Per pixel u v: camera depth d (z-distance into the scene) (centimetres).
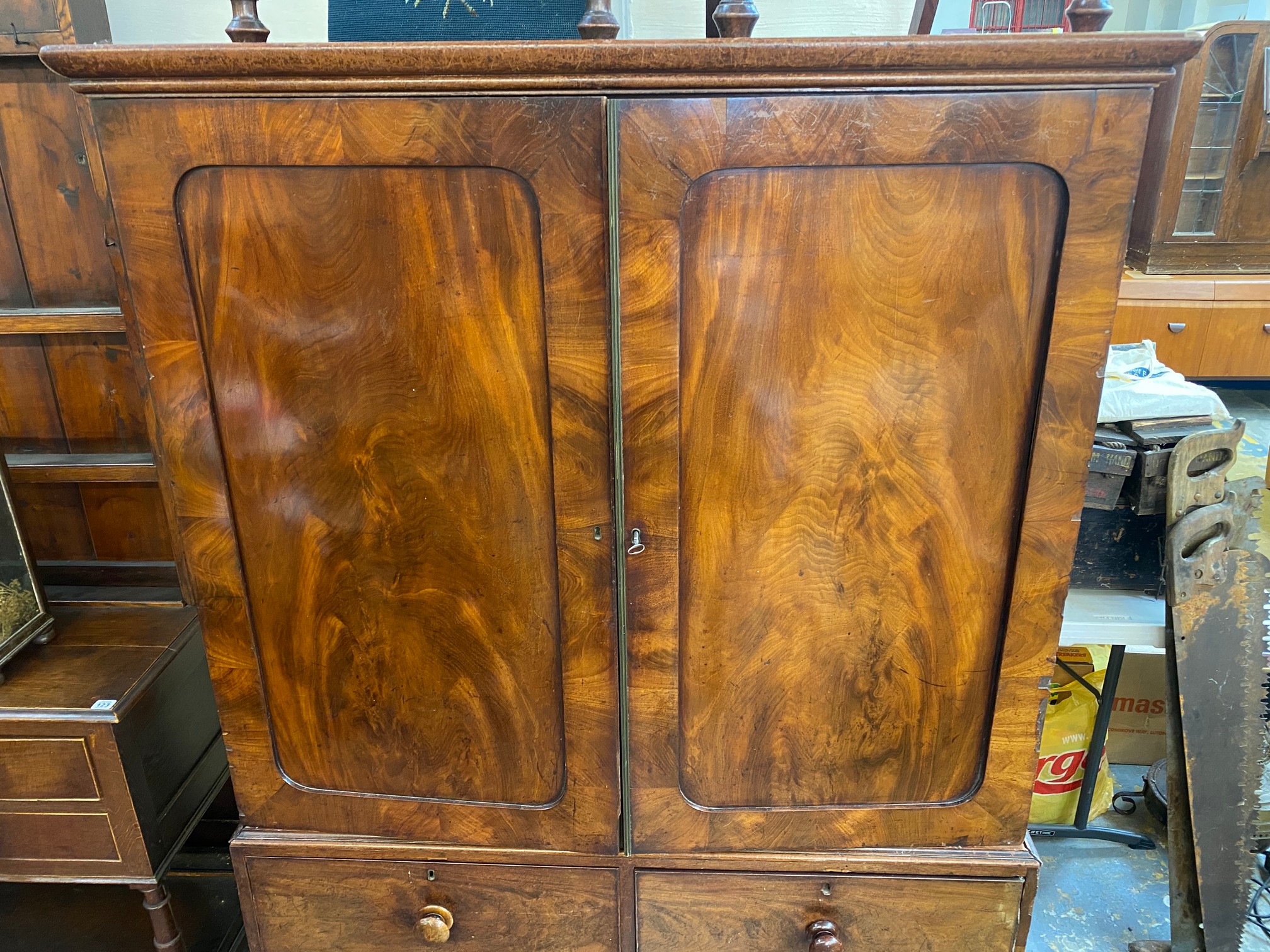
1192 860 135
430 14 106
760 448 94
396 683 109
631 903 118
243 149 85
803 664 104
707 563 99
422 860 117
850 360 91
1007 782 109
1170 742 133
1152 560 139
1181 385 136
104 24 122
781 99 81
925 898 115
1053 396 90
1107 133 81
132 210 88
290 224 88
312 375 94
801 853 114
